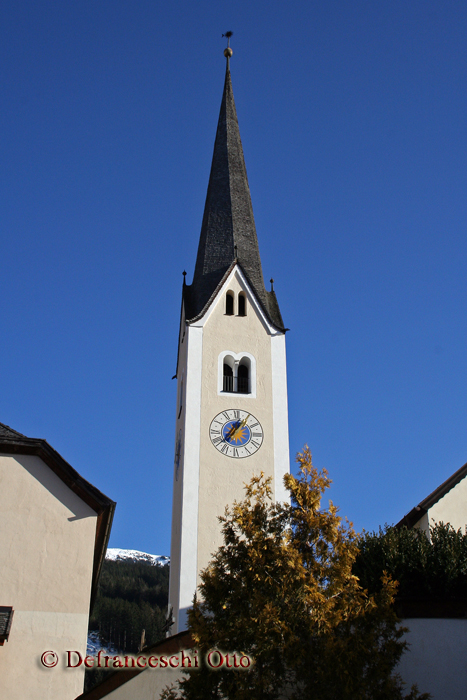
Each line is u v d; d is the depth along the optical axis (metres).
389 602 22.12
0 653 24.52
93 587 31.70
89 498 27.20
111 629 81.94
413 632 24.44
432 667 24.00
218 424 43.84
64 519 26.91
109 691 23.55
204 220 55.31
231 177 56.06
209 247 52.25
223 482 42.06
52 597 25.64
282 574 22.12
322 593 22.14
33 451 27.55
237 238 52.53
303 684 22.11
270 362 46.59
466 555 25.56
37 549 26.33
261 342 47.25
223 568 23.28
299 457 24.78
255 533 23.23
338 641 20.80
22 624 25.09
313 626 21.36
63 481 27.41
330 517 23.53
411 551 25.83
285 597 21.83
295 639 20.86
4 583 25.67
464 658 24.16
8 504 26.86
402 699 21.00
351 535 23.33
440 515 33.22
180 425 46.97
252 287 48.88
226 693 20.98
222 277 49.41
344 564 22.59
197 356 46.06
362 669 20.70
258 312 48.22
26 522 26.69
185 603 38.31
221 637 21.50
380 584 25.23
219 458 42.78
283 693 22.17
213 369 45.75
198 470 42.22
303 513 23.61
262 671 20.98
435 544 26.53
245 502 24.58
